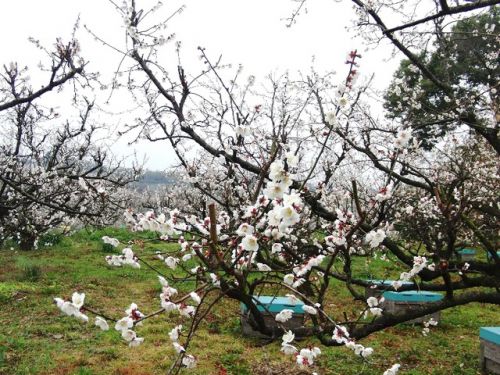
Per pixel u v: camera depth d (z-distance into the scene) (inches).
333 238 130.4
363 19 222.7
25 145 470.0
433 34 224.4
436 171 290.2
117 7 180.1
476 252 603.5
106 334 287.7
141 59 190.4
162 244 526.3
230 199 208.1
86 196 386.3
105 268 477.4
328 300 385.7
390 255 506.9
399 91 272.2
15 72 253.4
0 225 483.8
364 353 104.4
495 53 260.7
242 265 109.2
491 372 255.1
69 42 184.9
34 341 272.4
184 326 311.4
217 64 193.9
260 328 130.7
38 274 428.8
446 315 379.9
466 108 233.5
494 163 348.8
